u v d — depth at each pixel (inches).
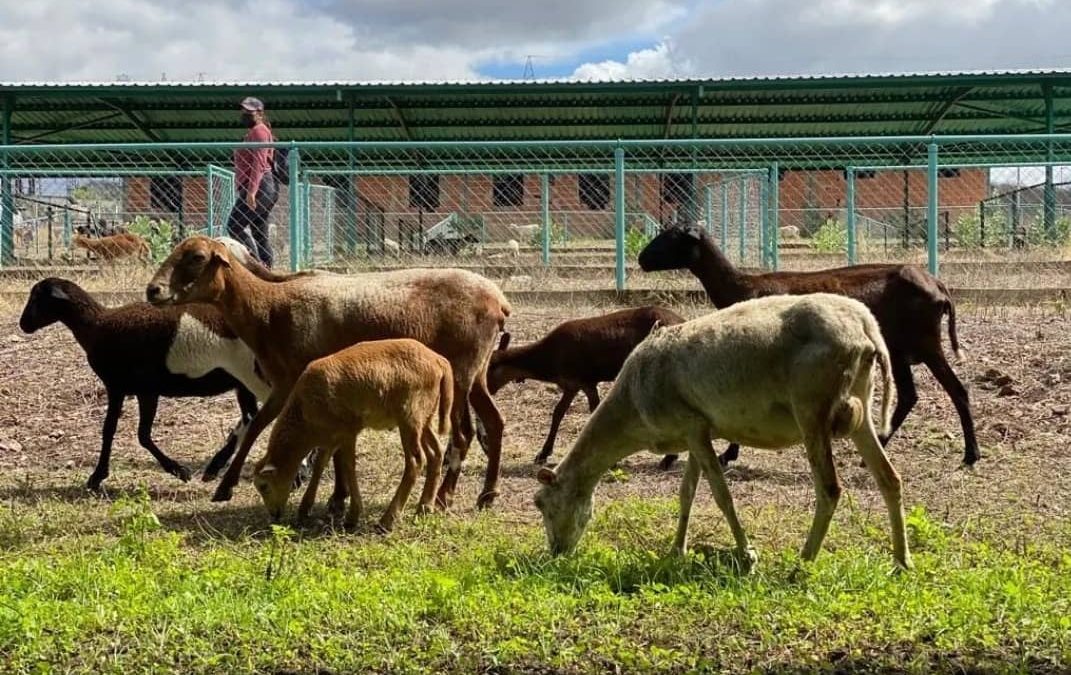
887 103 1026.1
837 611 205.2
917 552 244.2
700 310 502.6
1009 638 193.6
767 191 744.3
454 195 1113.4
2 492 317.1
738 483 319.0
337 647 193.2
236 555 251.6
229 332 324.2
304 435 272.2
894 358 347.9
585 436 245.1
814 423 218.8
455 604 208.1
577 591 221.1
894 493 226.1
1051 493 298.2
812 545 226.4
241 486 322.7
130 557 245.3
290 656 191.3
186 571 233.3
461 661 188.9
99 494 316.5
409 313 296.8
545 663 188.7
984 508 285.1
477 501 302.4
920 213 1126.4
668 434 236.8
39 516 288.8
